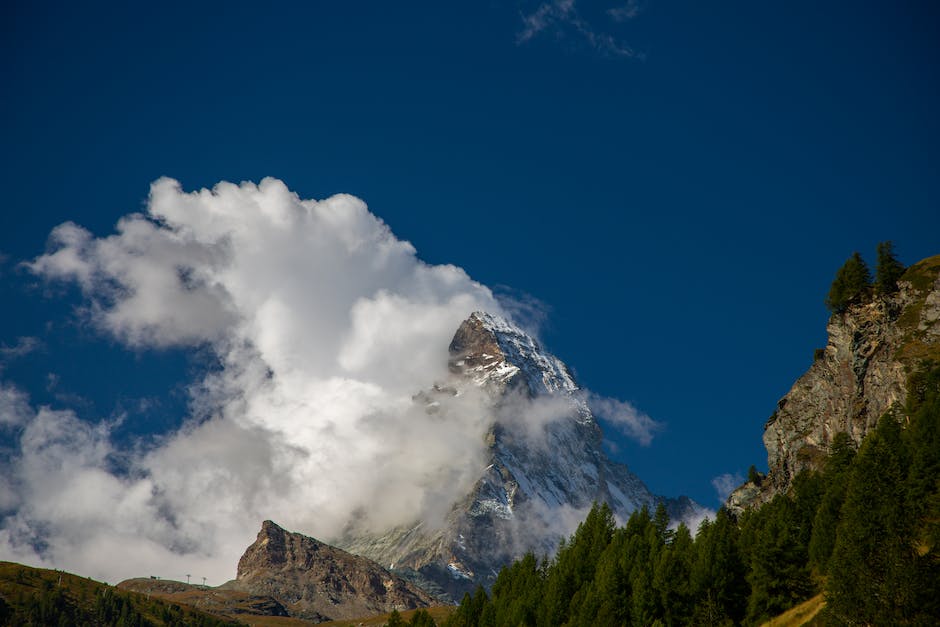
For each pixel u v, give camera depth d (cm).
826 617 15262
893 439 18188
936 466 16375
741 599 18488
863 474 16012
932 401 18675
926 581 14188
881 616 14200
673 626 18638
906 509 15350
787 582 17762
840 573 15138
